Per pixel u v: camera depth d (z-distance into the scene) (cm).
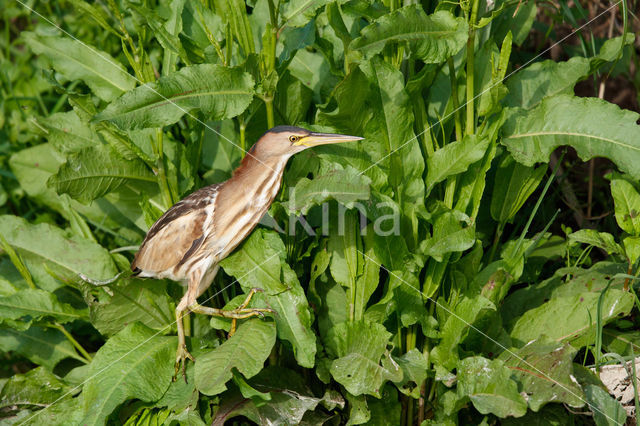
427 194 344
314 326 361
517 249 360
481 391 313
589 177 463
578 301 354
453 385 339
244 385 312
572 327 352
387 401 339
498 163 394
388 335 325
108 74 394
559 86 373
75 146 402
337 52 390
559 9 436
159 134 367
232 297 389
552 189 462
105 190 377
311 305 360
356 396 329
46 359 402
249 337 324
